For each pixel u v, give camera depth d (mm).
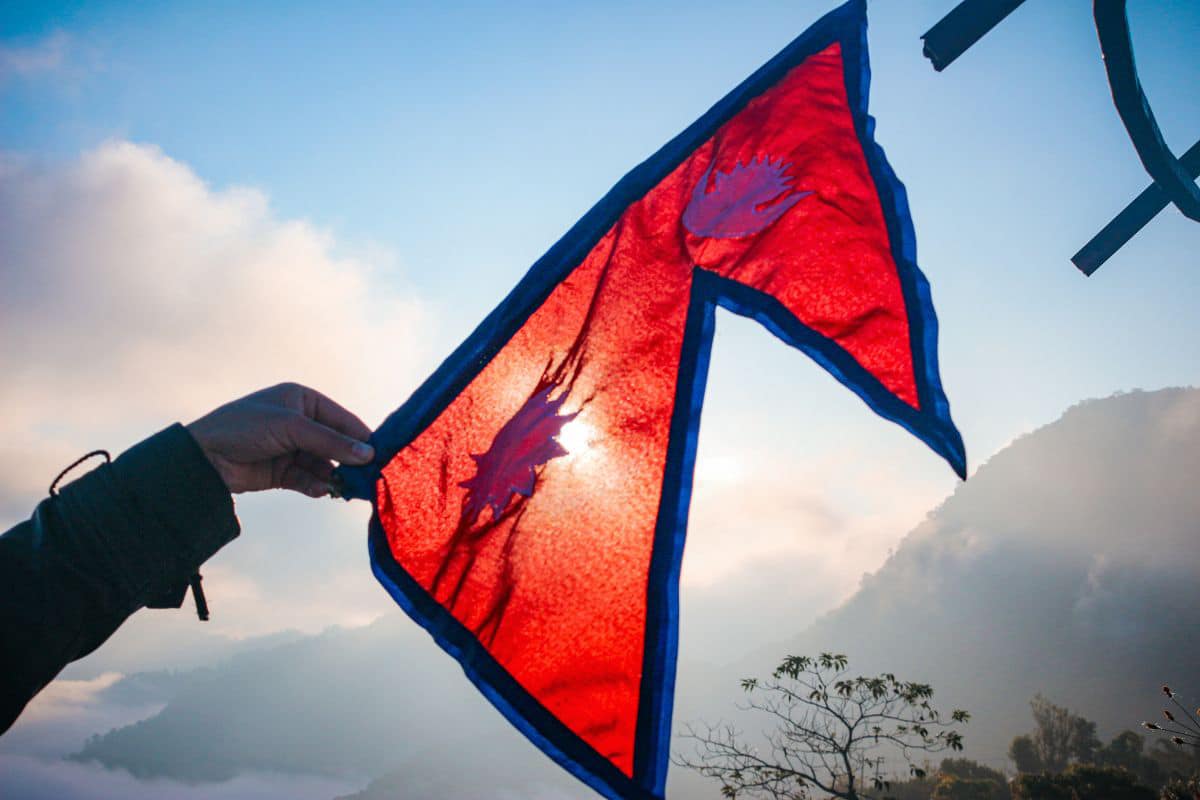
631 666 1285
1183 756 57000
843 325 1621
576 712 1261
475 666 1332
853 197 1768
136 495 995
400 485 1521
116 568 948
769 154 1876
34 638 880
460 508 1512
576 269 1804
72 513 958
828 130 1878
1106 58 2654
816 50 2031
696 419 1534
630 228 1848
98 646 948
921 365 1533
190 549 1012
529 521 1473
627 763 1205
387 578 1438
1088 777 39031
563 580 1394
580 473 1507
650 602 1340
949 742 13812
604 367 1643
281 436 1273
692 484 1456
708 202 1850
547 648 1332
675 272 1755
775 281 1701
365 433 1514
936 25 2611
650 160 1956
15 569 904
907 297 1605
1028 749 72312
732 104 2008
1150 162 3002
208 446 1205
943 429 1459
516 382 1662
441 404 1612
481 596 1416
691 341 1646
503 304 1751
